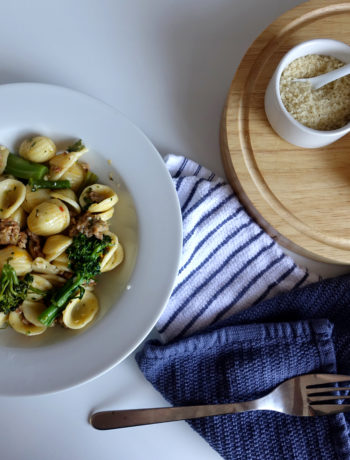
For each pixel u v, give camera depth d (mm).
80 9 373
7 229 307
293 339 333
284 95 337
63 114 323
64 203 334
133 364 343
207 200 352
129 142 323
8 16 366
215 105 375
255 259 356
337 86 342
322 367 332
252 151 344
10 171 328
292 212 340
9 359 300
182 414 321
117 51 374
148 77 374
